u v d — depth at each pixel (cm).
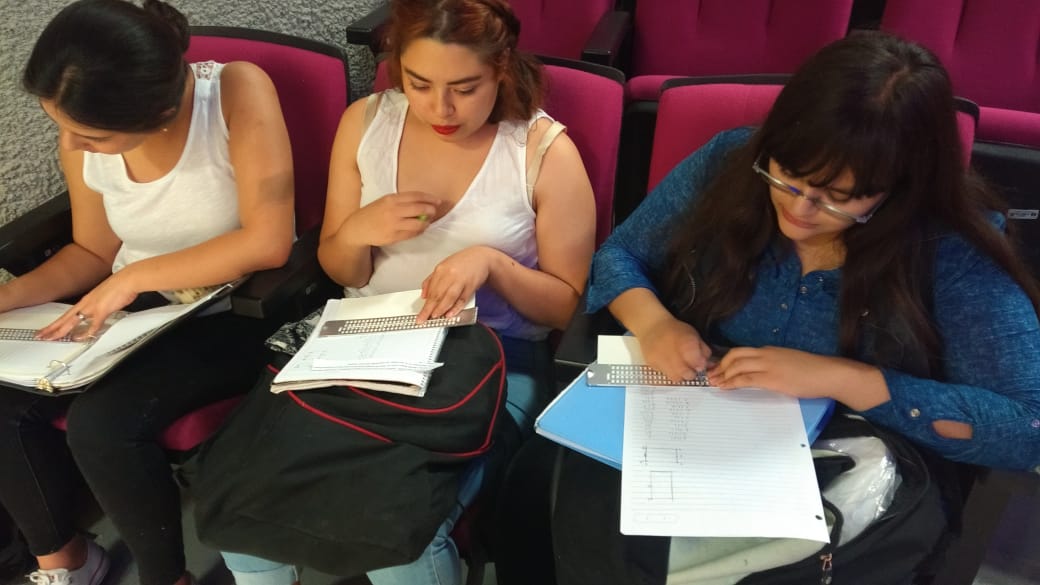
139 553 121
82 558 135
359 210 120
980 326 89
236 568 114
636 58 209
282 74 141
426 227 122
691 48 201
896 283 90
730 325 105
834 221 87
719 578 82
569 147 121
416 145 123
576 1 200
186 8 152
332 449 96
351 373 101
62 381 106
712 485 83
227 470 99
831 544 81
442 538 102
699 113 123
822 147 79
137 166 125
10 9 129
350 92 144
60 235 137
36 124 140
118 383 114
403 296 117
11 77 133
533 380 125
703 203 102
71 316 119
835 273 95
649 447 88
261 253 121
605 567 85
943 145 83
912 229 89
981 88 185
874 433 92
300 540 94
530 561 105
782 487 83
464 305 111
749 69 198
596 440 89
